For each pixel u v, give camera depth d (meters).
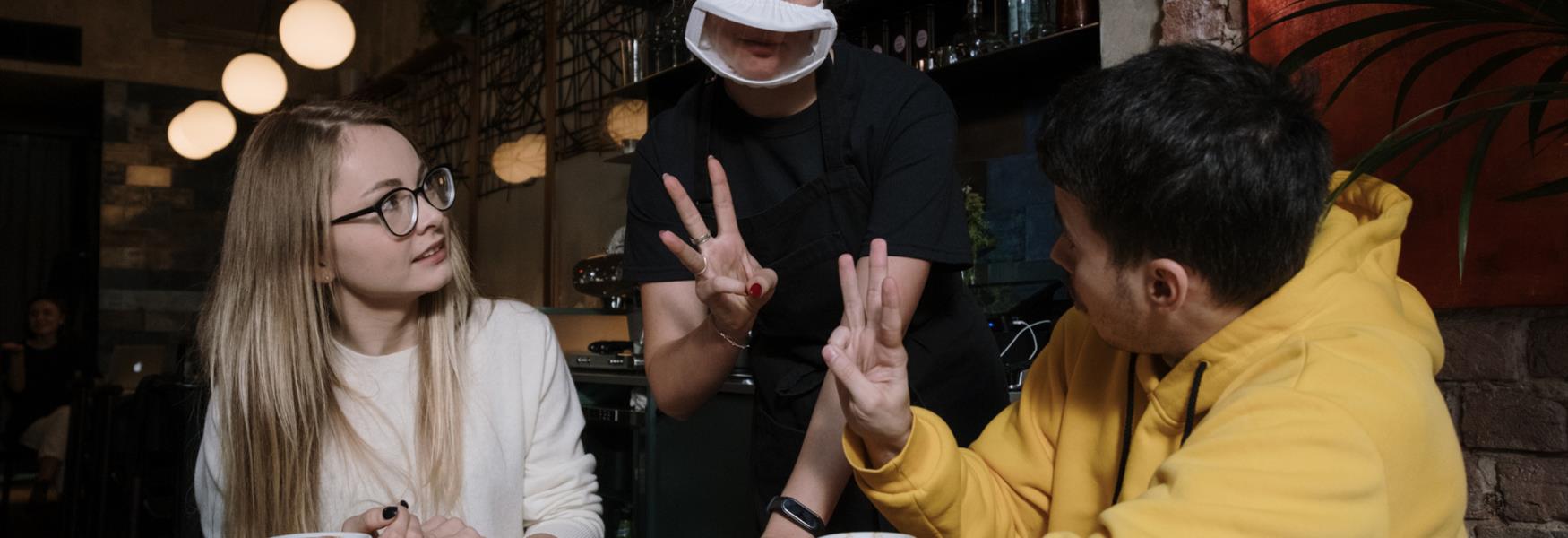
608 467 3.45
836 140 1.39
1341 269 0.77
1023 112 3.18
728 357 1.28
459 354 1.39
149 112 8.05
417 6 7.58
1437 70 1.62
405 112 7.81
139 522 3.13
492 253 6.55
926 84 1.41
